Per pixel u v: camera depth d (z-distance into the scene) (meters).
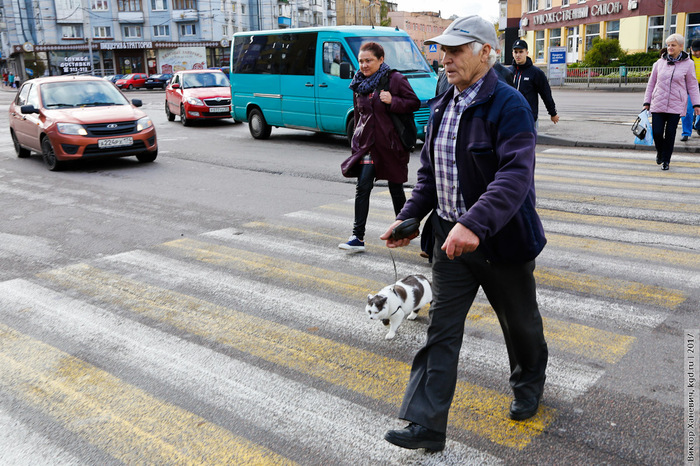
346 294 4.89
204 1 68.88
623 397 3.21
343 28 13.41
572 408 3.12
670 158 10.23
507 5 53.03
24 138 12.44
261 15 77.94
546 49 48.09
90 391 3.47
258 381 3.54
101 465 2.79
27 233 7.02
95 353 3.94
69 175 10.89
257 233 6.77
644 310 4.36
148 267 5.67
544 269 5.29
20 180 10.48
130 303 4.80
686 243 5.88
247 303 4.74
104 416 3.20
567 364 3.59
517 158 2.42
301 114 14.40
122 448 2.92
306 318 4.43
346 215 7.51
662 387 3.29
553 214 7.12
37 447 2.94
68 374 3.67
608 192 8.16
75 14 66.56
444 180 2.70
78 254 6.15
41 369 3.74
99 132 11.12
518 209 2.44
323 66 13.62
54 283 5.30
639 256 5.54
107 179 10.40
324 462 2.76
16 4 65.50
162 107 29.39
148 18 68.56
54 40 66.81
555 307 4.46
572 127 14.69
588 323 4.17
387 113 5.68
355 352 3.88
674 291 4.69
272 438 2.96
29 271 5.65
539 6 48.94
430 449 2.67
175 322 4.41
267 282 5.20
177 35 69.62
